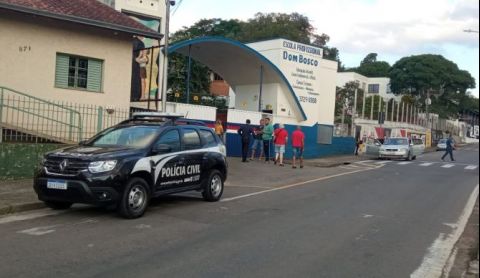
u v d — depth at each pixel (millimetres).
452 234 9336
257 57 27062
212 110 23500
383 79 82375
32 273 6051
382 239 8625
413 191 15617
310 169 21625
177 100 38438
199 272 6336
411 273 6730
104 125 16328
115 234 8172
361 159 31719
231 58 28156
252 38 56531
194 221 9461
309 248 7770
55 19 15117
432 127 71312
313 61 30797
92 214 9742
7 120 14750
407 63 77125
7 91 14789
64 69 15914
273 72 28281
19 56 14969
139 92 23297
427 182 18672
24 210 9852
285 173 19234
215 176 11953
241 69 29359
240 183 15836
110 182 9055
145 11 23797
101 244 7512
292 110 29875
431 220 10695
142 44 23438
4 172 13031
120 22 16438
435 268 7016
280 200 12523
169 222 9281
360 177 19297
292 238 8367
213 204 11484
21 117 15039
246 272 6418
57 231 8250
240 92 31109
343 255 7453
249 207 11273
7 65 14789
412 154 34281
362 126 45125
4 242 7445
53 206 10125
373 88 82938
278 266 6738
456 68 77625
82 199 9055
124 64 17078
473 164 31812
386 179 19047
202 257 7020
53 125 15539
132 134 10461
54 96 15609
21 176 13312
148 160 9836
